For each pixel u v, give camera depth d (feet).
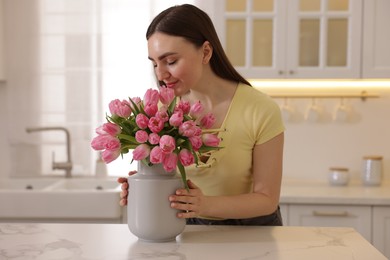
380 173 9.52
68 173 9.71
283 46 9.05
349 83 10.01
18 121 9.98
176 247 4.05
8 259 3.74
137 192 4.13
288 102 10.16
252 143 4.93
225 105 4.98
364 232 8.39
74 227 4.77
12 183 9.70
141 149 3.86
